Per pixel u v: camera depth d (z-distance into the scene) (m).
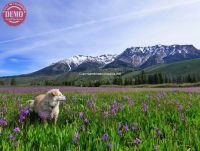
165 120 1.96
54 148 1.25
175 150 1.24
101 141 1.29
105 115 2.05
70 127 1.61
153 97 4.00
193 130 1.58
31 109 2.18
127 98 3.71
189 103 2.65
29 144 1.27
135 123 1.74
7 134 1.48
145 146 1.25
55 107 2.09
